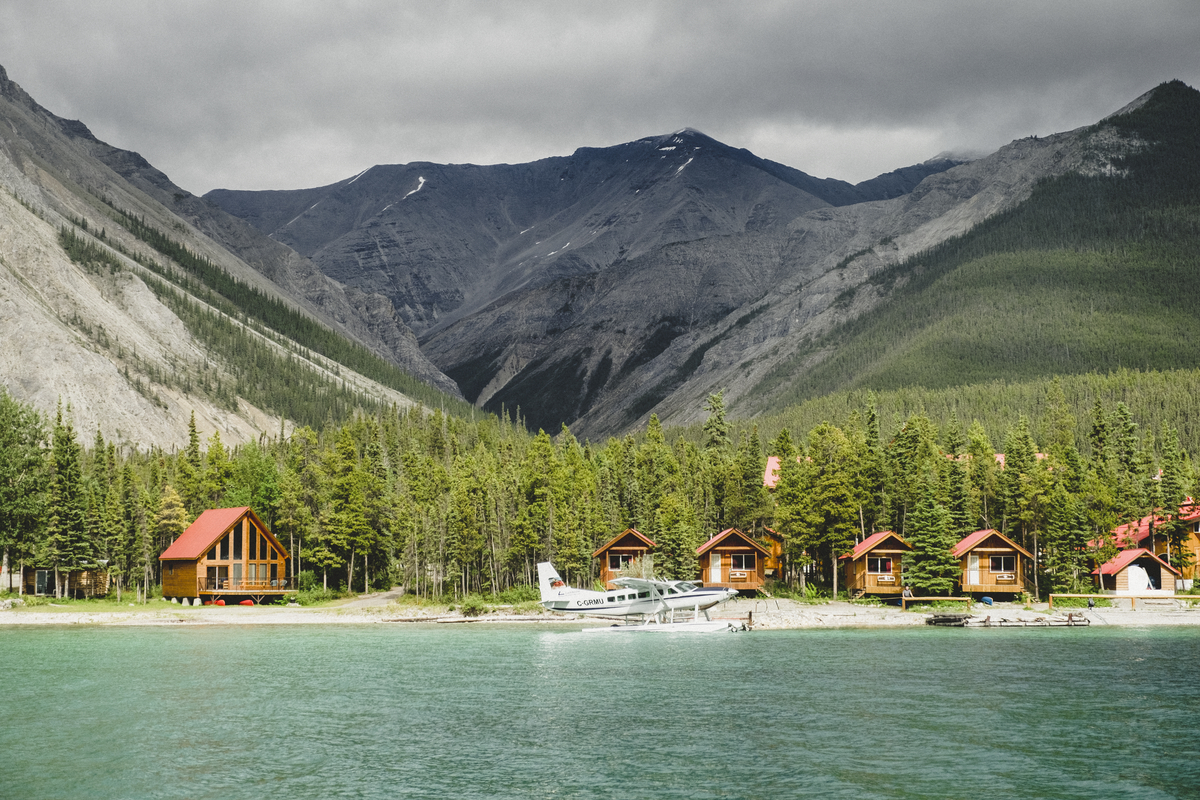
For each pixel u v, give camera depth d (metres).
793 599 115.12
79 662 75.25
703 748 47.78
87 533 120.56
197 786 42.22
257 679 67.56
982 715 54.59
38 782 42.81
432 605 116.50
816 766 44.50
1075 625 100.12
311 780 42.94
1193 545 123.00
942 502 118.06
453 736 50.66
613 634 95.69
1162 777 42.72
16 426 119.94
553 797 40.41
